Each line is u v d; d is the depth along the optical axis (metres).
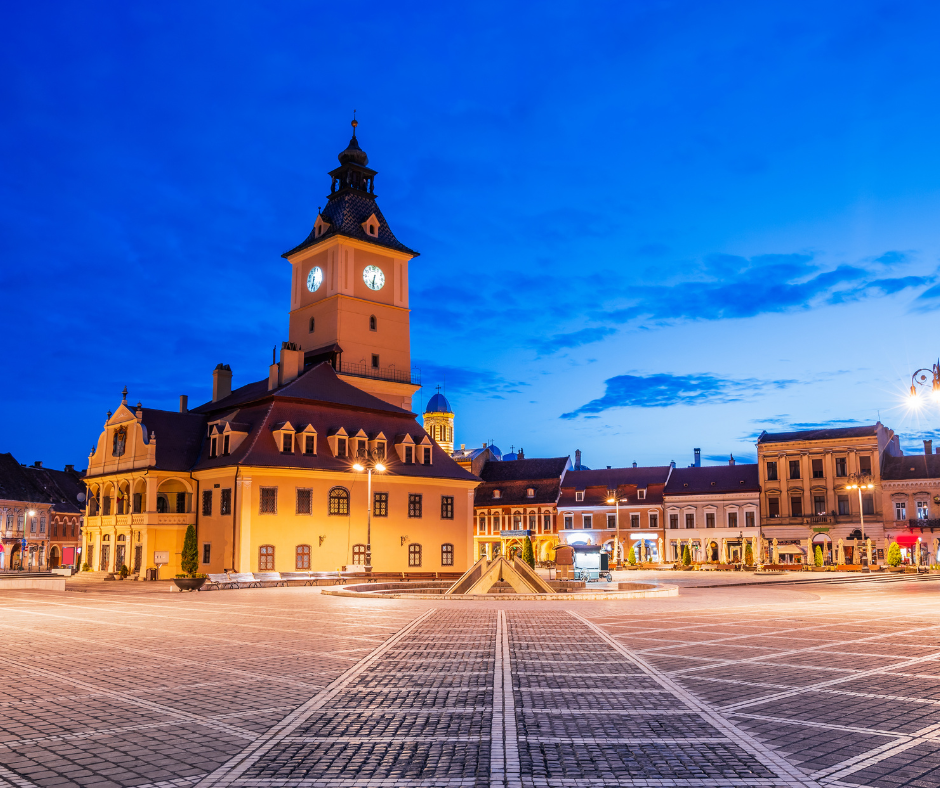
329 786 7.80
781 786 7.70
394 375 75.62
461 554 67.50
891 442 94.81
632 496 98.88
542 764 8.45
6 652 16.98
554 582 44.22
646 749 8.99
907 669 14.27
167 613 26.94
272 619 24.42
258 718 10.59
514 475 108.31
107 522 65.44
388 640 18.84
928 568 68.31
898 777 7.95
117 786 7.83
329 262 74.88
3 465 90.38
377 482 63.00
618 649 17.09
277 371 66.38
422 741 9.39
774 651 16.69
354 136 79.44
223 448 59.44
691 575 63.56
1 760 8.69
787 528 89.50
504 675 13.79
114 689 12.62
